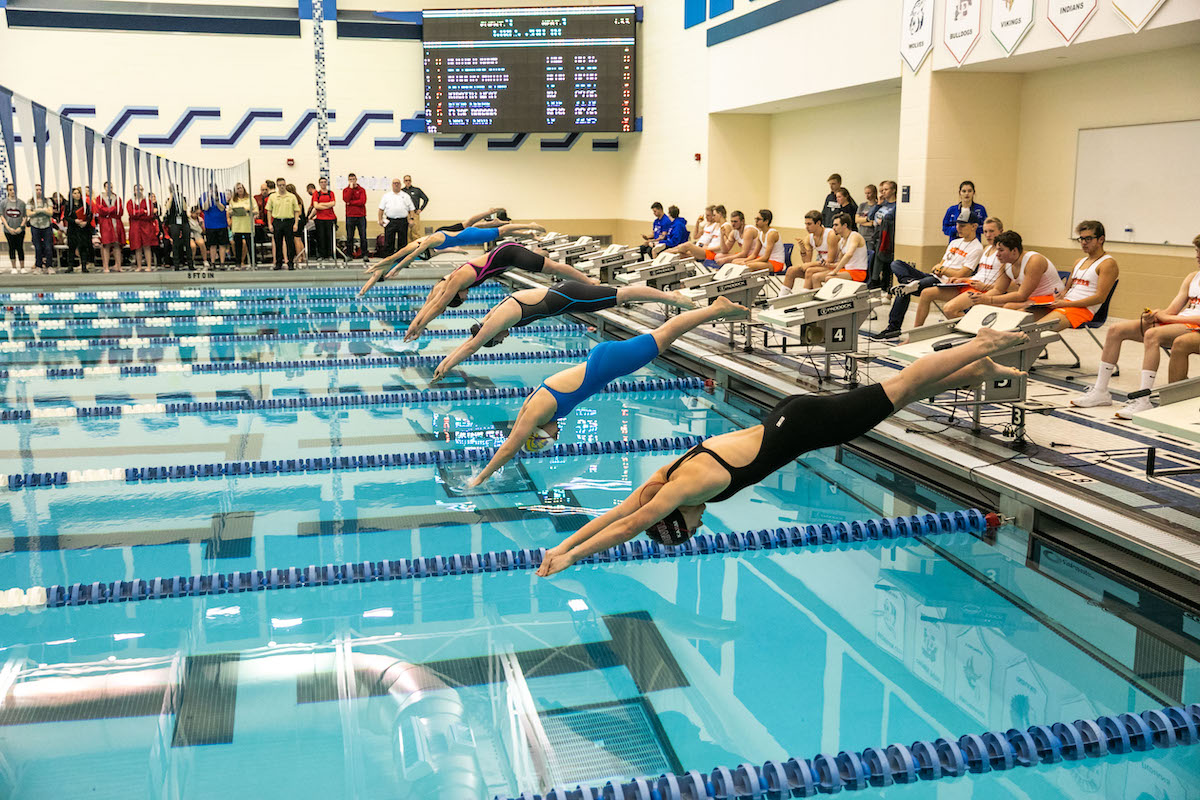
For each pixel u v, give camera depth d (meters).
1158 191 8.03
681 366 7.93
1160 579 3.61
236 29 16.34
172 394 7.13
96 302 12.11
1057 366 6.59
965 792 2.59
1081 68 8.75
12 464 5.43
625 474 5.25
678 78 15.44
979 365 3.15
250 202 14.33
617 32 16.34
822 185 13.42
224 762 2.72
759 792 2.56
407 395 6.99
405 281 14.58
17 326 10.32
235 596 3.83
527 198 18.05
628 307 10.05
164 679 3.20
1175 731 2.81
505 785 2.62
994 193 9.72
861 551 4.25
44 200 13.38
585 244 10.87
